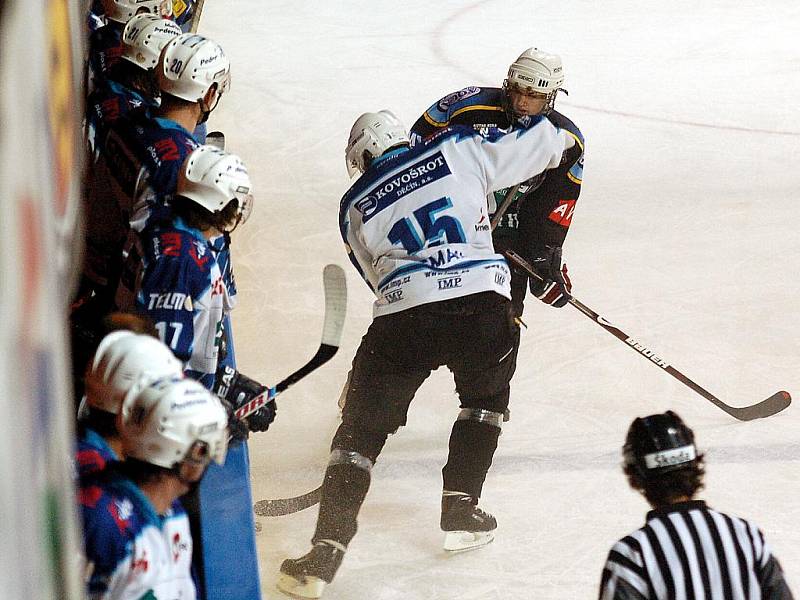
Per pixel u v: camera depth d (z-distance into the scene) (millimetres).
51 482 2844
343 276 9914
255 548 9344
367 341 11695
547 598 10969
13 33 2510
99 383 7246
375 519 12406
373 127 11969
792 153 26641
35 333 2609
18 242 2445
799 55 34969
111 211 11945
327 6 41062
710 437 14242
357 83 32500
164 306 9250
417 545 11914
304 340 17438
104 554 6355
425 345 11422
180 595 7086
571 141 13805
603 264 20141
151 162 11344
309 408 15250
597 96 31266
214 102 12414
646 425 7379
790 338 17328
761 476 13219
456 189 11656
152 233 9469
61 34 6859
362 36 37500
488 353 11516
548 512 12539
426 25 39031
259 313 18344
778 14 39969
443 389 15758
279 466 13617
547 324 17734
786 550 11672
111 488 6562
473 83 33031
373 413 11453
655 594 6957
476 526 11602
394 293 11438
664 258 20453
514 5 41750
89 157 13211
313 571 10773
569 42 37000
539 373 16094
